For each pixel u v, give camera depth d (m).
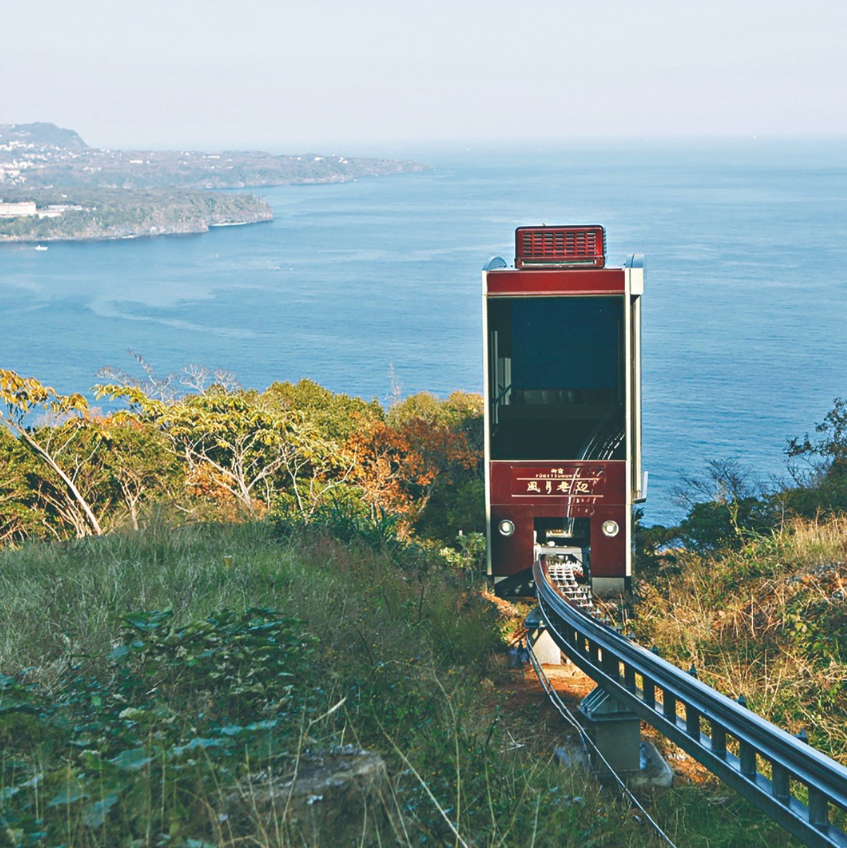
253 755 4.52
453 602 12.76
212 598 10.02
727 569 12.42
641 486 13.84
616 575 13.95
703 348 191.75
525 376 13.98
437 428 45.97
